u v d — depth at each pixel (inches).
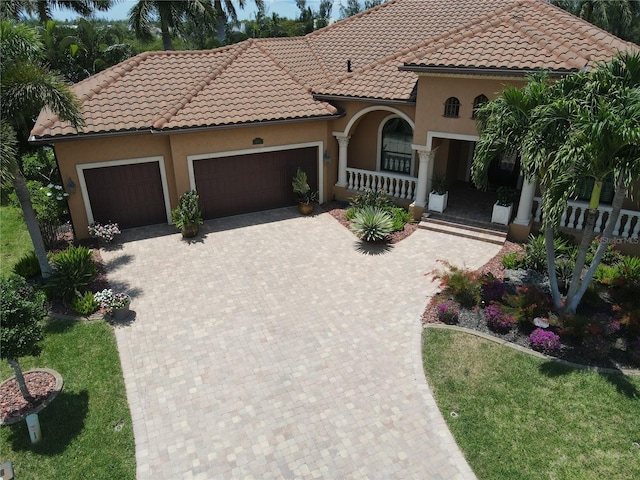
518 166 814.5
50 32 1424.7
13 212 814.5
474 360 450.6
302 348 473.1
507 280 583.8
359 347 473.7
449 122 679.7
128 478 340.8
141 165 722.2
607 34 751.1
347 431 377.1
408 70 659.4
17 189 542.6
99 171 700.7
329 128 816.3
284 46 948.0
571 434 370.0
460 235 710.5
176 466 349.7
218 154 745.0
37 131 634.2
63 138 636.7
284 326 508.4
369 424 383.6
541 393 409.4
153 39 1476.4
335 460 353.1
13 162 487.8
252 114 736.3
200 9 1364.4
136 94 734.5
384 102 729.0
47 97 494.3
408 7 983.0
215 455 358.0
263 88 793.6
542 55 604.7
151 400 409.4
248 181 796.6
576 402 398.9
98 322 518.3
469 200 800.9
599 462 346.9
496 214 697.6
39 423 381.1
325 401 406.6
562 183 400.5
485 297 531.2
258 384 426.6
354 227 698.2
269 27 2433.6
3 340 352.8
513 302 496.4
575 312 504.4
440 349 466.9
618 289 543.8
